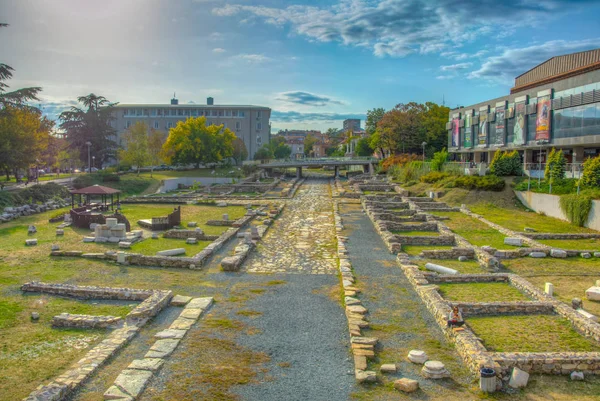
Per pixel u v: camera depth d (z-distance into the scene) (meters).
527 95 53.72
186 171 90.38
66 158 80.12
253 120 124.81
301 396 10.28
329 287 19.11
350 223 36.56
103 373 11.08
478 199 45.84
